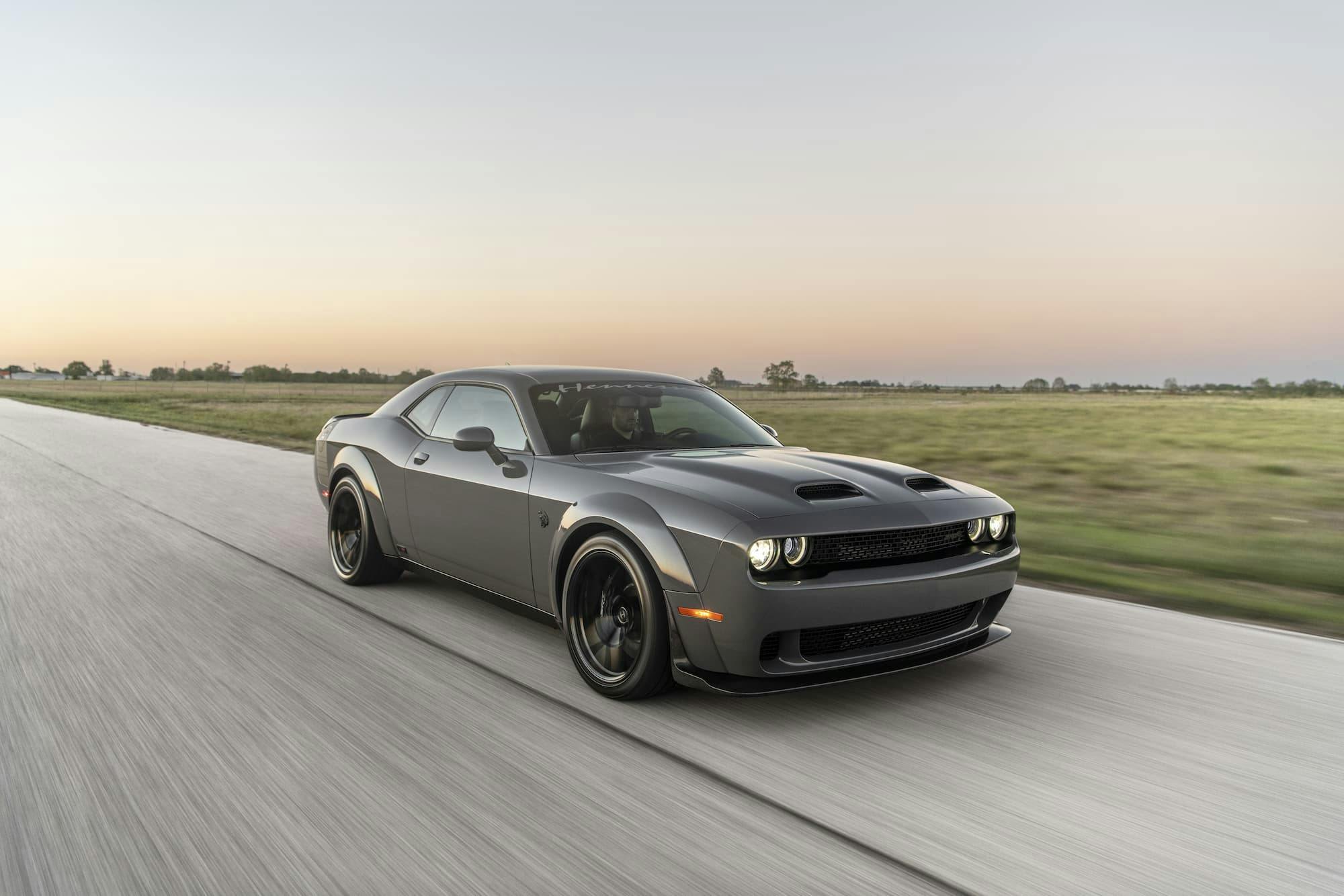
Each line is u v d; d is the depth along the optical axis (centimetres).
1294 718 312
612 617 334
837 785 255
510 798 245
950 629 342
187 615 443
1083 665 374
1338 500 1023
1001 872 207
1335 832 229
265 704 319
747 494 312
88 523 732
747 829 228
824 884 201
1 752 275
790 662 297
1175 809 241
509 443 401
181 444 1702
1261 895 198
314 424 2614
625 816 234
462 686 341
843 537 300
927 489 349
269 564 573
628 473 344
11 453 1431
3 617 436
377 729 296
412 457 455
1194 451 1861
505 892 197
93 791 247
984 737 293
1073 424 3253
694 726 302
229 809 237
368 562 495
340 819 232
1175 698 333
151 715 307
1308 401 8081
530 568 372
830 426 2927
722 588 290
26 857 212
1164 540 737
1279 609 490
